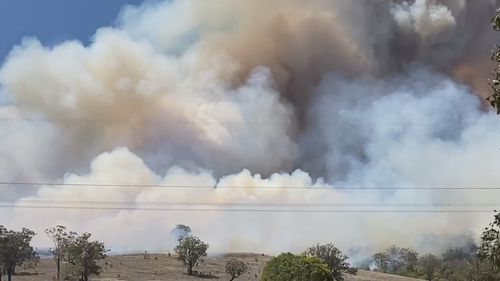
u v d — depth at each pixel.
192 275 114.50
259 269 129.25
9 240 90.06
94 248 92.94
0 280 90.81
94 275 103.56
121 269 116.44
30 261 117.50
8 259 90.00
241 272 109.81
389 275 137.12
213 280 108.38
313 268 53.53
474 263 99.06
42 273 104.19
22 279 94.00
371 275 131.88
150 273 113.00
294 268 53.50
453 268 160.38
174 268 123.62
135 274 109.75
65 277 91.69
